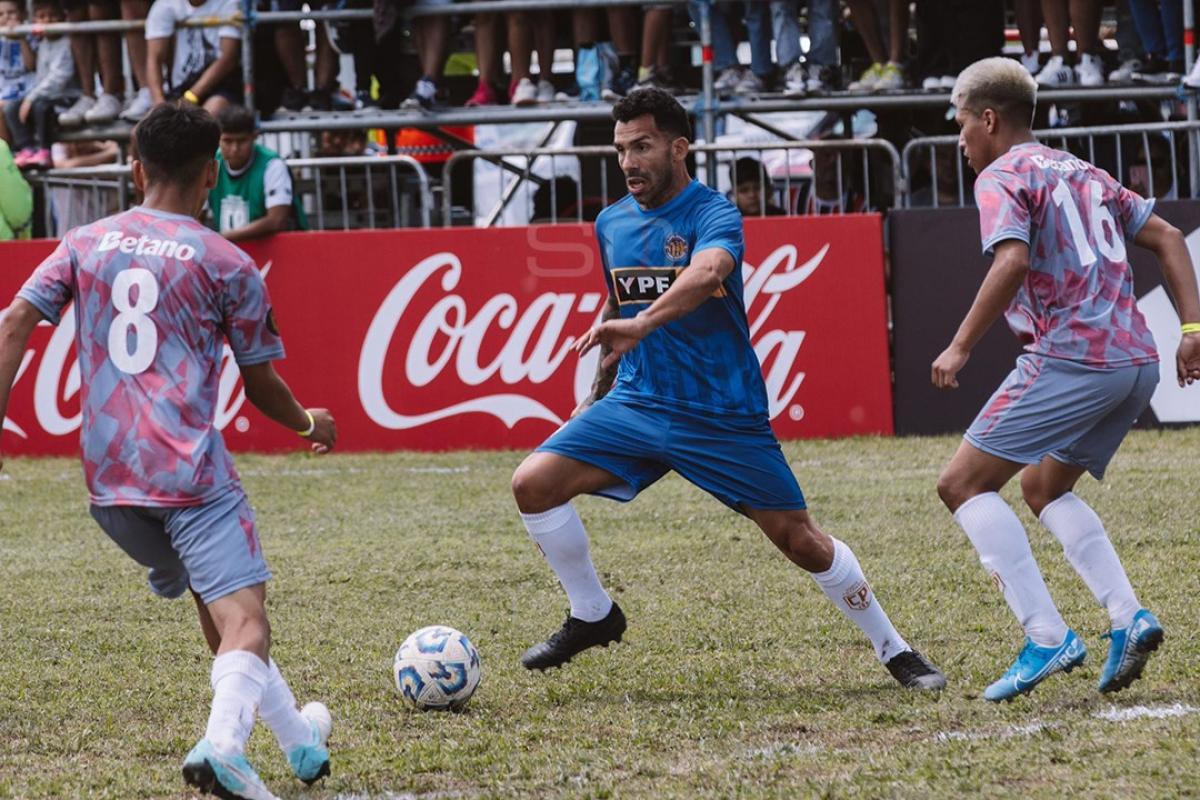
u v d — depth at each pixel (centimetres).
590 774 1120
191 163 1091
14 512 2511
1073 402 1276
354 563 2045
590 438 1397
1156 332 2958
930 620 1622
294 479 2781
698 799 1044
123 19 3438
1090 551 1303
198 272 1058
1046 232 1277
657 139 1350
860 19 3303
